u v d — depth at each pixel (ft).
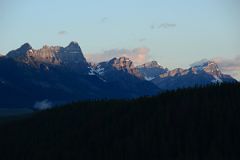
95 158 629.51
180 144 595.47
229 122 605.31
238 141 577.84
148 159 592.60
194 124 621.72
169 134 616.39
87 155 637.30
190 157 569.23
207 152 577.43
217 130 603.26
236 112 621.72
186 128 622.13
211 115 626.23
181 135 614.34
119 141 635.66
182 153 581.53
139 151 603.67
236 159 555.28
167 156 586.86
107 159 616.39
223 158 560.61
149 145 605.73
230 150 569.23
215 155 561.43
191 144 590.14
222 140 581.94
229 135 587.68
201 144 592.19
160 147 597.93
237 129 593.42
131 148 607.78
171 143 599.98
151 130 631.97
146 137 616.80
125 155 607.78
